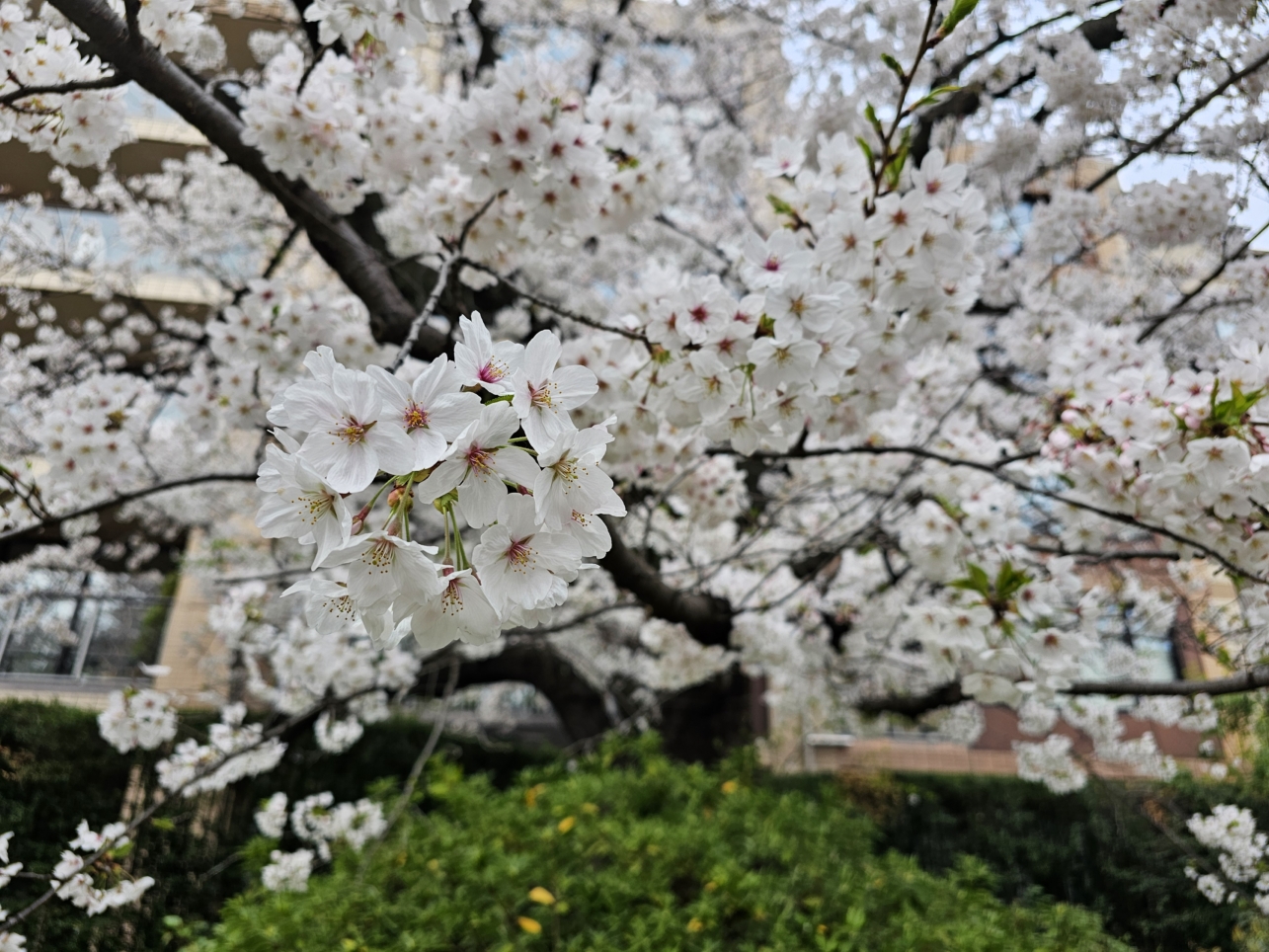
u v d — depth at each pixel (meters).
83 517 2.64
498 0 4.46
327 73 2.12
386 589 0.92
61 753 4.10
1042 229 2.77
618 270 4.51
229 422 2.64
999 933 3.14
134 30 1.78
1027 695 2.39
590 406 1.82
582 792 4.09
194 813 4.32
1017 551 2.54
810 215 1.80
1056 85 2.38
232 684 5.46
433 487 0.94
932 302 1.86
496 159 1.91
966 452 2.66
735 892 3.09
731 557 2.99
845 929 2.95
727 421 1.74
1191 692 2.30
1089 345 2.33
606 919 3.04
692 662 4.02
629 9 4.85
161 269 4.80
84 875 2.02
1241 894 2.90
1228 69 2.12
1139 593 3.76
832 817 4.39
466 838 3.58
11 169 3.42
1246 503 1.74
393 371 1.15
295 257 5.35
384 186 2.42
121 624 6.99
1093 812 4.62
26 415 3.32
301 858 3.07
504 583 0.97
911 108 1.53
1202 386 1.74
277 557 5.14
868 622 4.27
